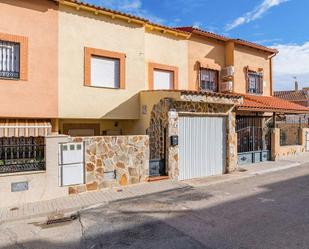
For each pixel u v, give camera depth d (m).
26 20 11.41
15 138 11.41
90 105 13.05
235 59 19.86
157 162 12.62
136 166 11.75
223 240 6.39
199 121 13.95
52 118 12.32
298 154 21.47
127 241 6.47
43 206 8.91
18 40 11.20
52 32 12.02
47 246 6.32
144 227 7.32
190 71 17.72
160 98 13.13
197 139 13.87
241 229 7.04
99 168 10.74
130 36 14.23
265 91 22.58
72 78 12.56
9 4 11.05
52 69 12.03
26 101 11.43
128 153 11.51
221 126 14.91
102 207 9.12
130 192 10.58
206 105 13.98
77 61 12.68
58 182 9.85
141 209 8.84
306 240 6.30
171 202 9.55
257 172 14.87
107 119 14.34
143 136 11.97
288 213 8.23
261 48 21.45
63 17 12.31
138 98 14.48
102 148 10.82
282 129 21.33
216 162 14.63
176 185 11.76
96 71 13.30
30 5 11.49
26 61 11.40
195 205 9.16
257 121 19.78
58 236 6.86
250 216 8.00
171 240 6.46
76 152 10.23
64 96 12.35
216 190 11.26
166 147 12.74
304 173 14.84
